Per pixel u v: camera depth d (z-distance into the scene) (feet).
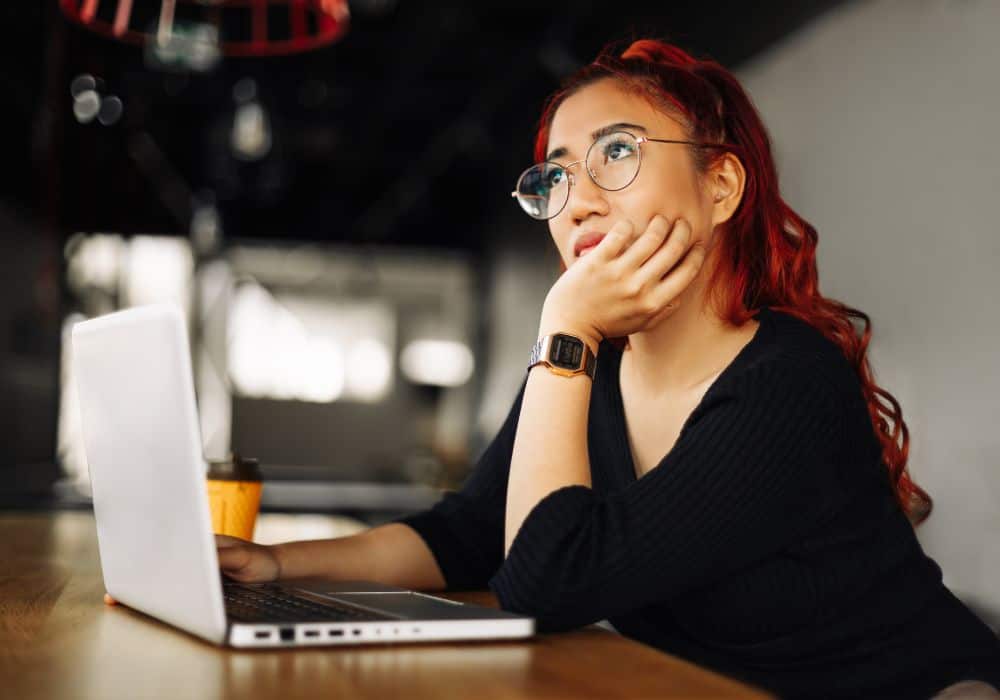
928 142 10.77
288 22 23.04
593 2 20.63
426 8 23.29
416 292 46.32
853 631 3.83
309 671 2.66
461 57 26.73
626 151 4.10
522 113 29.12
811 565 3.72
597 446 4.49
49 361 24.12
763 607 3.71
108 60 23.88
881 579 3.90
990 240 9.80
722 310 4.19
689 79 4.30
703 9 16.47
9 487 17.78
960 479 10.16
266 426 36.55
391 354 46.42
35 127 21.75
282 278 44.86
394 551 4.45
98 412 3.51
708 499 3.41
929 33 10.74
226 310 40.47
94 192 25.85
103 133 25.82
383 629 3.02
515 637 3.18
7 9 19.31
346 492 21.42
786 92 13.71
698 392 4.15
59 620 3.36
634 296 3.78
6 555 5.08
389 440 37.11
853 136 12.12
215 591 2.86
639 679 2.67
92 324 3.44
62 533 6.22
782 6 13.78
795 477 3.52
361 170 37.93
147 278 35.76
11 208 22.29
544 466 3.52
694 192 4.17
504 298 32.60
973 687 3.95
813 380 3.61
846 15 12.31
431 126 33.99
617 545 3.32
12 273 22.38
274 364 45.21
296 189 39.17
